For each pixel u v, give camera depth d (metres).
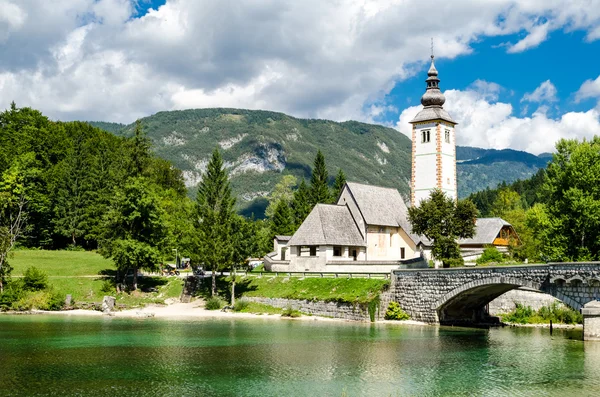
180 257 129.38
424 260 107.44
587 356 56.94
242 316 90.50
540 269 67.94
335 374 48.84
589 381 46.47
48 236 131.88
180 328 76.44
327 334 70.81
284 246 131.38
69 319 85.62
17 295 94.38
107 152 143.38
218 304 97.31
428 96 118.94
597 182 90.56
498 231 136.12
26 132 138.25
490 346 62.81
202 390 43.47
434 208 96.19
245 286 102.31
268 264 117.62
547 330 77.94
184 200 157.62
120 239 102.94
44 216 131.38
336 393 42.81
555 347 62.12
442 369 50.78
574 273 64.75
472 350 60.22
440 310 80.81
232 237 99.88
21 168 124.75
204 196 126.25
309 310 89.94
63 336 68.19
